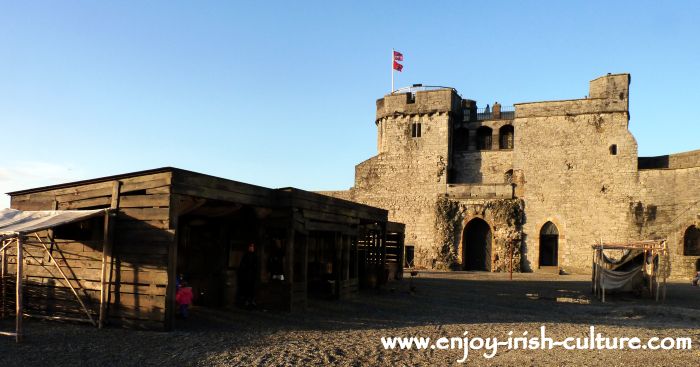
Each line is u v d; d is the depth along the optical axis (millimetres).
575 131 43062
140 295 12664
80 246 13633
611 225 40938
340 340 12180
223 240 16438
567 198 42656
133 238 12852
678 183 38531
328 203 18922
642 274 24922
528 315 17906
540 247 43312
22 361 9453
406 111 48219
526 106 44781
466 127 49031
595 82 43188
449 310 18547
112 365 9312
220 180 13953
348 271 20906
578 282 33000
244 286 16250
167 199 12477
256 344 11320
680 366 10375
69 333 12062
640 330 14727
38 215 13305
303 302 17062
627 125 41562
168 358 9867
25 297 14227
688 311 19000
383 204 48188
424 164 47219
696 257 36750
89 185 13961
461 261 44719
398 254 31172
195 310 15352
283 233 18781
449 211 45406
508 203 43719
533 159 44062
